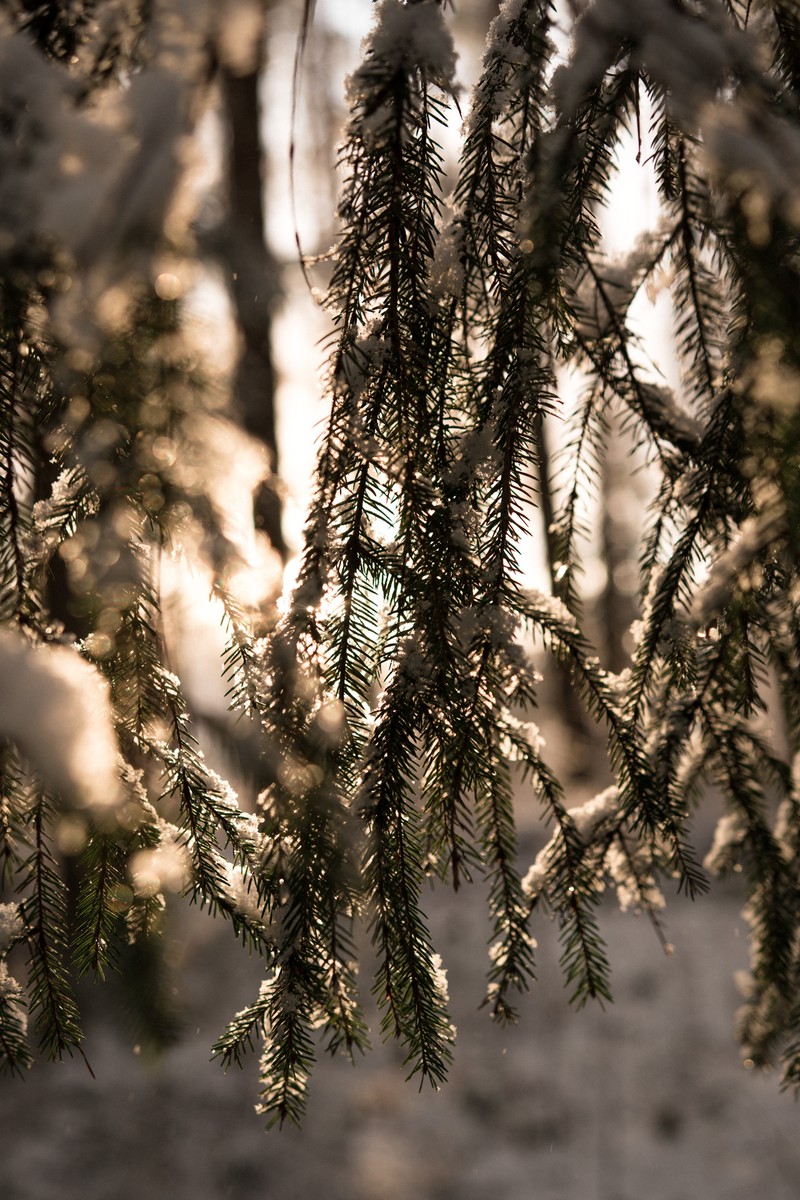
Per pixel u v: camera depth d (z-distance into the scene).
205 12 1.21
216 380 1.26
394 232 1.29
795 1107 3.32
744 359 1.27
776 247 1.25
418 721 1.32
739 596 1.34
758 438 1.29
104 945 1.31
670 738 1.40
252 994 3.46
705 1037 3.75
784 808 1.44
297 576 1.31
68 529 1.28
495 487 1.32
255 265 1.96
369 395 1.30
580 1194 2.91
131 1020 1.40
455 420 1.32
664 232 1.36
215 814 1.31
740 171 1.25
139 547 1.28
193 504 1.26
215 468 1.27
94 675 1.27
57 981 1.31
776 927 1.46
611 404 1.39
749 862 1.46
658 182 1.32
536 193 1.30
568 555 1.40
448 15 1.34
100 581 1.27
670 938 4.65
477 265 1.31
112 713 1.28
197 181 1.22
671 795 1.39
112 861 1.30
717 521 1.34
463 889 4.83
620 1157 3.09
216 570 1.27
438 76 1.28
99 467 1.26
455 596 1.31
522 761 1.37
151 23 1.22
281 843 1.31
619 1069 3.57
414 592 1.31
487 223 1.31
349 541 1.31
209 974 3.53
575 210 1.30
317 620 1.31
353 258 1.30
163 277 1.24
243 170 3.26
